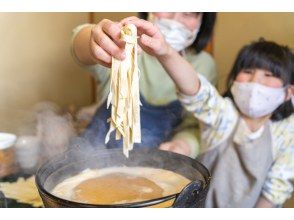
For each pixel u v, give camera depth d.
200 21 1.42
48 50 1.89
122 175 0.77
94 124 1.16
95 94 2.15
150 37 0.81
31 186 0.90
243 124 1.21
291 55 1.22
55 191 0.69
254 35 1.77
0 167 0.96
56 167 0.74
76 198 0.66
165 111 1.45
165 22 1.32
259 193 1.20
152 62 1.50
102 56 0.68
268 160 1.19
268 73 1.16
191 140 1.34
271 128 1.21
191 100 1.12
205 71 1.55
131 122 0.67
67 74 2.02
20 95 1.76
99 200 0.65
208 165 1.25
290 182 1.24
